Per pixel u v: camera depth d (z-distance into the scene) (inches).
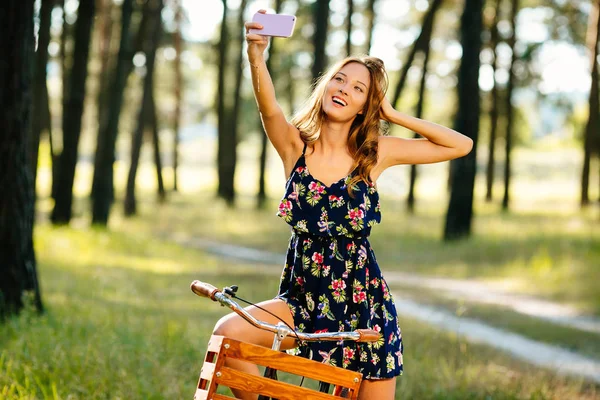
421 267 766.5
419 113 1346.0
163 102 1994.3
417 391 277.1
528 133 2079.2
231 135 1536.7
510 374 323.3
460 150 180.2
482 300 569.0
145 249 822.5
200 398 146.7
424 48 1334.9
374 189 173.8
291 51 1626.5
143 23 1170.0
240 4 1546.5
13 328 297.6
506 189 1434.5
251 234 1122.0
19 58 330.0
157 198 1596.9
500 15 1433.3
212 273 663.8
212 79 2203.5
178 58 1588.3
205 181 2272.4
